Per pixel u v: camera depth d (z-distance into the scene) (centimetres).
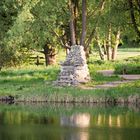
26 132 3869
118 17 6253
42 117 4484
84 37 5978
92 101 5069
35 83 5838
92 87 5412
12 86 5659
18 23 5856
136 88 5147
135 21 6438
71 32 6047
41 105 5112
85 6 5975
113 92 5069
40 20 5988
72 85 5509
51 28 6081
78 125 4103
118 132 3809
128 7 6241
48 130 3934
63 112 4712
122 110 4794
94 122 4231
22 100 5231
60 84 5538
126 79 5962
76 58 5619
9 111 4800
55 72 6519
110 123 4169
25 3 5834
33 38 6138
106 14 6212
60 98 5138
